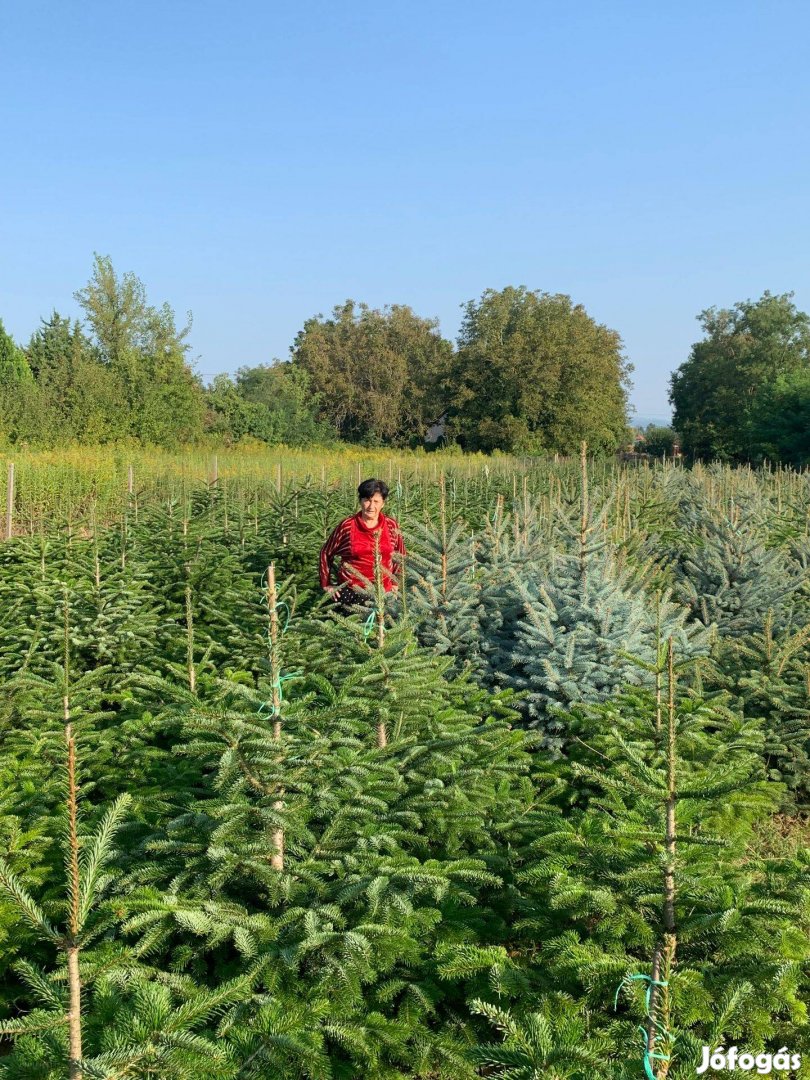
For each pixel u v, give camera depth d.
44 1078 2.72
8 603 7.82
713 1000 3.23
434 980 3.62
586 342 56.44
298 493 12.62
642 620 6.68
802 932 3.55
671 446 68.44
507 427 53.53
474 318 63.56
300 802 3.73
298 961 3.35
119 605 7.34
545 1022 2.99
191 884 3.65
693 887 3.50
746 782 3.55
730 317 73.38
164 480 20.34
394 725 4.80
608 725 5.34
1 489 20.16
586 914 3.54
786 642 6.88
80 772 4.62
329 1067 3.04
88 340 43.47
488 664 6.59
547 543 8.46
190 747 3.73
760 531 11.09
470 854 4.39
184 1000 3.22
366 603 7.32
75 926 2.47
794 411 41.38
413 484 17.30
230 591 8.33
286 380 62.19
